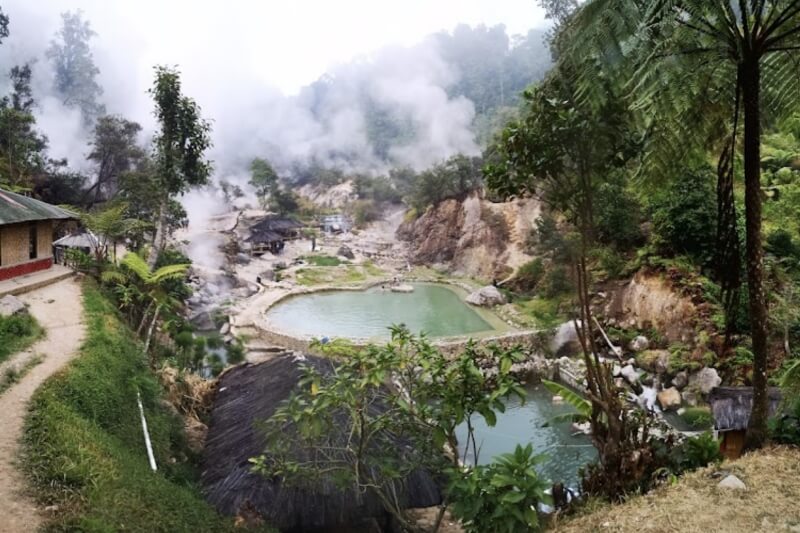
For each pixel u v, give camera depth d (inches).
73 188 1315.2
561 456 464.8
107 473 221.5
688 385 565.0
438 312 1035.9
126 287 618.5
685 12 213.0
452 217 1565.0
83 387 317.1
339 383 236.7
